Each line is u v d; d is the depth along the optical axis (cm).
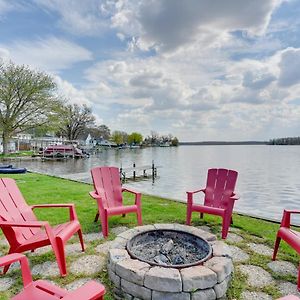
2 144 2803
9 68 2402
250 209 746
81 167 1814
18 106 2483
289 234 302
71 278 290
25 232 315
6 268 297
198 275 237
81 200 651
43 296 190
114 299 252
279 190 1035
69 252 356
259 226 470
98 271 304
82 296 156
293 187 1100
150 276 237
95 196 421
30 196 695
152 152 4647
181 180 1302
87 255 347
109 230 443
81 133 5197
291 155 3506
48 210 549
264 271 310
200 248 312
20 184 894
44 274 298
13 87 2394
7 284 277
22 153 2928
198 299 236
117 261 263
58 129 2847
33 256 341
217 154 3934
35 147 3466
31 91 2442
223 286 253
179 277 234
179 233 338
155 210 571
